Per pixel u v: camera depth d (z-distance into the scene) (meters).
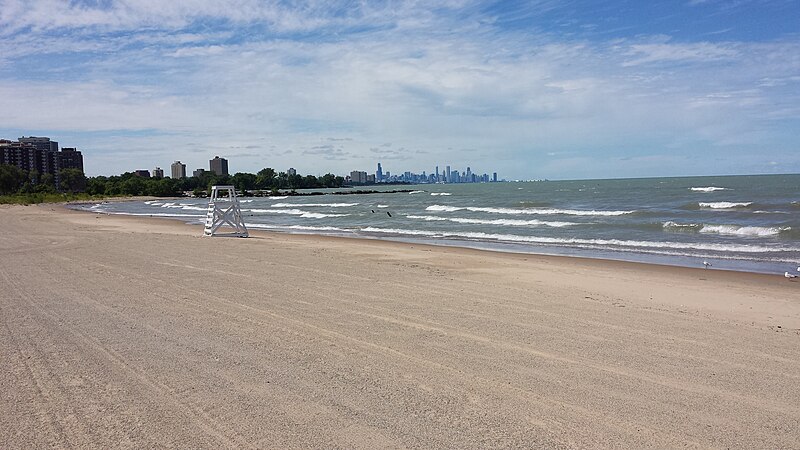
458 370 5.66
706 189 72.88
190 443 3.97
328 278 11.83
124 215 48.28
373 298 9.57
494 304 9.15
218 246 19.11
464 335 7.06
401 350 6.37
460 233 27.11
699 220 30.17
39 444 3.97
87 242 20.00
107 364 5.80
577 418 4.46
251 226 34.47
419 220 37.31
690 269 14.84
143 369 5.64
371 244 21.58
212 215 24.94
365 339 6.84
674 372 5.65
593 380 5.38
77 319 7.83
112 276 11.86
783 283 12.56
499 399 4.86
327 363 5.86
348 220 39.84
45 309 8.49
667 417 4.50
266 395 4.93
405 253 17.75
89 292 9.95
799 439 4.12
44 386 5.16
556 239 23.31
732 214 33.53
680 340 6.92
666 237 23.42
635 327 7.61
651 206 43.66
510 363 5.90
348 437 4.08
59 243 19.59
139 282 11.08
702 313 8.77
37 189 115.06
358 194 136.38
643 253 18.67
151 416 4.46
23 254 16.03
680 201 48.62
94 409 4.61
